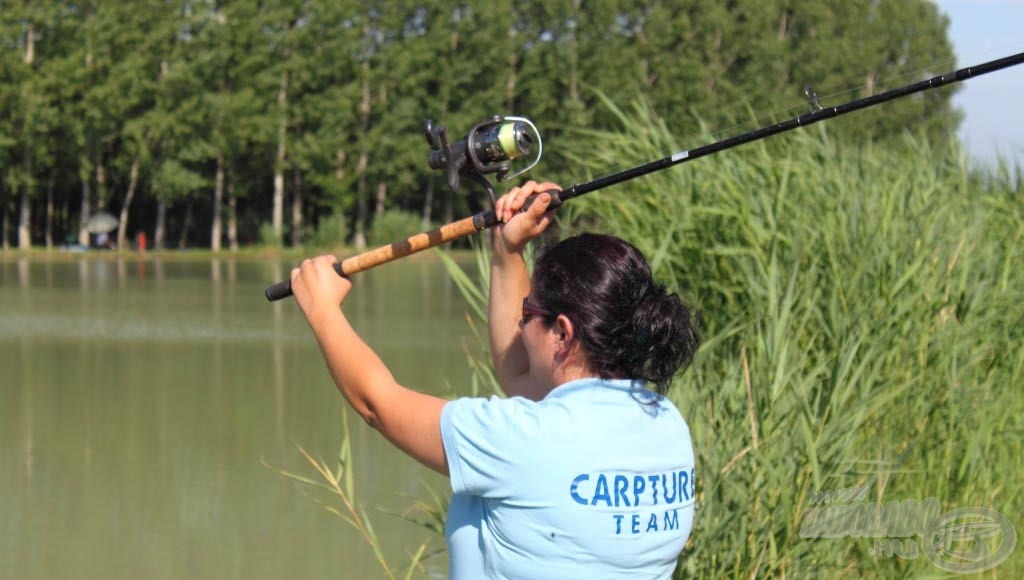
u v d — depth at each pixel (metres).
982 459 5.01
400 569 5.66
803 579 4.19
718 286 5.80
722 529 3.97
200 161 42.00
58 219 46.78
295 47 42.09
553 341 2.08
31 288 22.58
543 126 40.97
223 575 5.52
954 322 5.56
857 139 7.95
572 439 1.96
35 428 8.82
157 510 6.58
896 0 44.56
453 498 2.10
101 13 38.97
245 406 9.73
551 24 41.34
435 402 2.08
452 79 43.03
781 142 7.16
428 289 23.47
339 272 2.28
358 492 6.95
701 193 6.07
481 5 42.34
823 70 42.50
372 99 44.50
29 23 38.53
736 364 4.76
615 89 39.88
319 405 9.80
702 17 40.97
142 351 13.12
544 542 1.96
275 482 7.22
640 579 2.02
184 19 40.38
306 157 43.09
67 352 13.02
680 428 2.10
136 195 47.31
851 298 5.38
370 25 43.38
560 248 2.11
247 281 25.61
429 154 2.46
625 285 2.05
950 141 8.01
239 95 40.81
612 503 1.96
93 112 38.66
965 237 6.10
